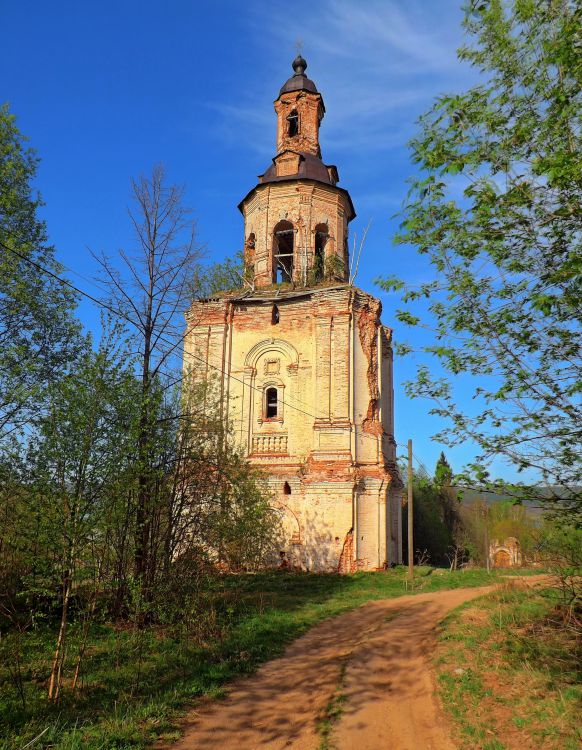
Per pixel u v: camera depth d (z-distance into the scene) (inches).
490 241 291.0
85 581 410.3
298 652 499.5
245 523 692.7
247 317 1048.8
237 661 459.8
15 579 430.3
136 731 319.6
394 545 1047.6
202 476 673.6
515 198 280.2
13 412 557.6
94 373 410.0
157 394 506.6
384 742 320.5
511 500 279.1
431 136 300.8
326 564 896.9
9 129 646.5
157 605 538.3
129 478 429.1
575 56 260.4
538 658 399.5
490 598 620.4
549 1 275.0
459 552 1772.9
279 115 1232.8
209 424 693.3
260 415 1002.7
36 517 382.6
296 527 931.3
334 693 390.0
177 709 357.4
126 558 526.9
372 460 960.3
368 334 1015.6
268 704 375.6
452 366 308.5
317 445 948.0
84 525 384.5
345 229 1189.7
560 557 406.6
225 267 1148.5
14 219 642.8
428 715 350.6
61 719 334.0
